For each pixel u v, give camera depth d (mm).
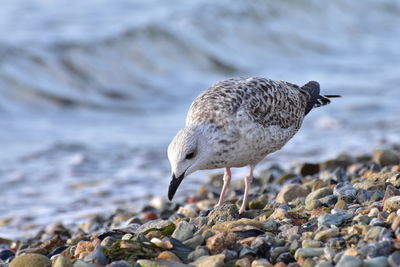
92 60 23422
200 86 23938
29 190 14203
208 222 7914
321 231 6773
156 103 22094
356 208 7715
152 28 25562
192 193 13414
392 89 23016
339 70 26094
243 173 14641
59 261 6520
